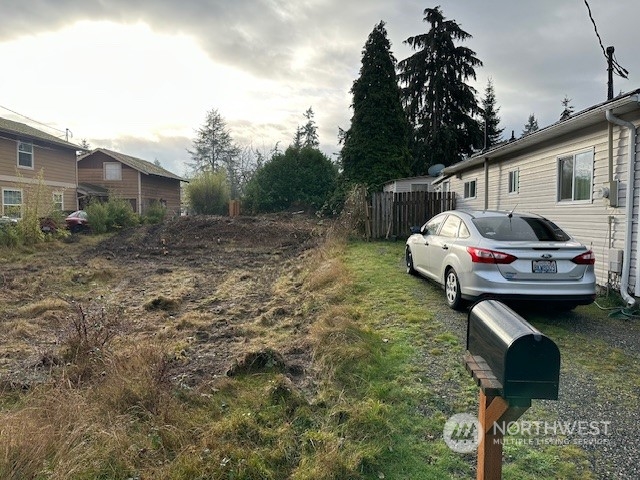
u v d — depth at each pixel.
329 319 4.92
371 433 2.66
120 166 29.42
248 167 49.72
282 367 3.80
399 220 13.70
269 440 2.63
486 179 11.46
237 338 5.07
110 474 2.29
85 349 4.15
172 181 34.66
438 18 28.75
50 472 2.24
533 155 8.91
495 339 1.57
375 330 4.68
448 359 3.86
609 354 4.03
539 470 2.33
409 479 2.27
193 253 14.60
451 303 5.45
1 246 13.71
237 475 2.27
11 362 4.36
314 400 3.13
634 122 5.86
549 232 5.39
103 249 15.12
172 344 4.73
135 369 3.57
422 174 29.33
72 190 24.48
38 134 21.67
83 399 3.05
